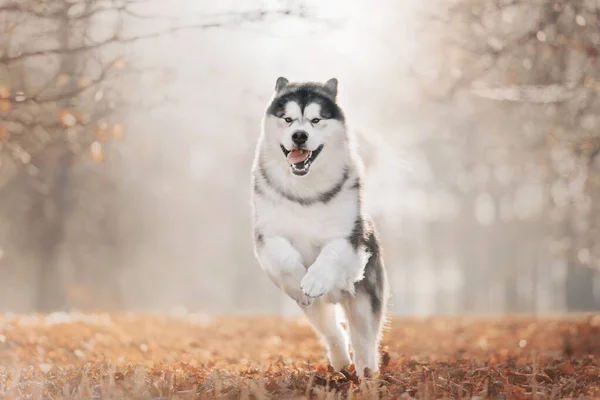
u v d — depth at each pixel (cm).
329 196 735
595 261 2142
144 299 5394
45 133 1071
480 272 5256
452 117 2244
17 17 899
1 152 1189
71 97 923
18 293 4875
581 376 827
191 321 1734
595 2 1095
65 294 3331
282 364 933
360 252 744
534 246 4344
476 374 848
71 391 714
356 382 757
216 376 752
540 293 5775
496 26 1189
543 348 1370
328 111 744
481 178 4438
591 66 1159
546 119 1441
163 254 5244
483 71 1164
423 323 1958
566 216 2648
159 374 788
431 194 4812
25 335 1209
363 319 777
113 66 921
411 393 725
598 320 1812
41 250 3447
